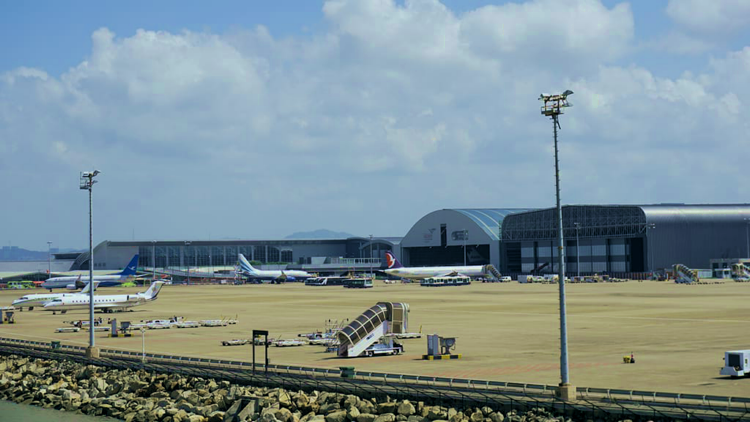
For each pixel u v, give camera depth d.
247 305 168.12
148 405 62.84
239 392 60.88
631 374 61.66
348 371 62.16
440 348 75.38
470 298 178.12
